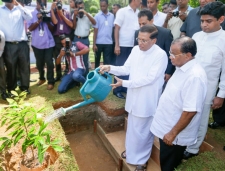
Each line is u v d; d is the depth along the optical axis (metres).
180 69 1.85
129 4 3.55
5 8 3.49
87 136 3.95
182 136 1.97
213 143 2.70
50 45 4.05
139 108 2.41
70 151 2.47
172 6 4.42
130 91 2.48
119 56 3.81
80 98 3.87
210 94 2.31
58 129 2.87
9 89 3.90
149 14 2.43
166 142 1.93
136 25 3.59
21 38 3.65
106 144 3.61
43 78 4.49
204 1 2.54
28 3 5.04
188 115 1.78
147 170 2.74
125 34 3.65
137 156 2.65
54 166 2.17
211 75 2.26
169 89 1.94
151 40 2.16
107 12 4.66
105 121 3.67
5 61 3.63
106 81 2.25
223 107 2.94
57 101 3.71
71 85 4.29
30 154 2.29
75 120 3.94
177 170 2.08
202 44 2.26
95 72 2.24
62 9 4.36
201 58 2.27
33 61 6.42
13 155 2.33
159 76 2.28
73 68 4.07
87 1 15.52
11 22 3.49
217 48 2.17
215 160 2.26
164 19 3.36
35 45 4.01
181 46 1.75
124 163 2.87
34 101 3.67
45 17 3.92
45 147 1.80
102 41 4.66
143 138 2.56
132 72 2.44
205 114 2.38
